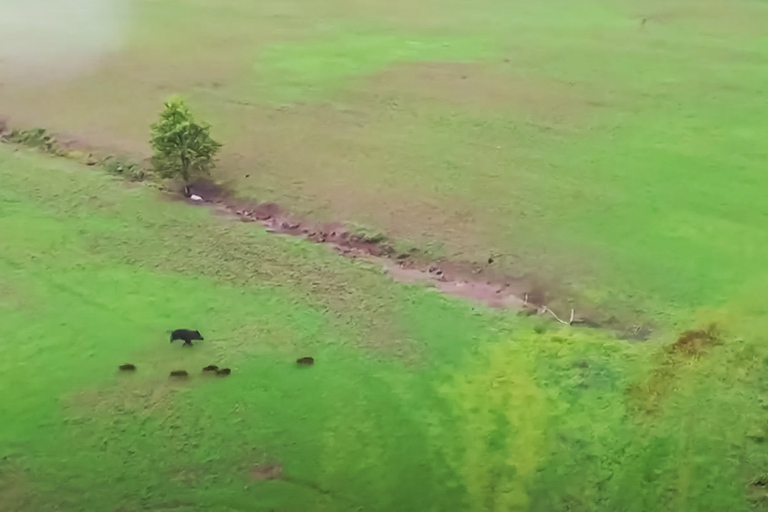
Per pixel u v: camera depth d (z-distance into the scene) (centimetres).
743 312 1672
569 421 1430
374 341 1620
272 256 1900
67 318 1678
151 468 1345
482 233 1964
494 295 1766
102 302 1728
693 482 1320
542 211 2044
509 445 1388
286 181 2194
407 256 1903
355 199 2109
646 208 2048
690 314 1677
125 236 1966
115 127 2486
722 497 1296
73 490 1306
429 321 1678
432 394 1492
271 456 1368
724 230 1950
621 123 2486
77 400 1472
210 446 1384
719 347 1580
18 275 1811
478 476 1336
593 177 2192
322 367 1552
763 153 2295
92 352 1584
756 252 1864
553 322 1675
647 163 2258
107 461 1356
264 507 1284
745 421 1416
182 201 2128
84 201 2119
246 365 1552
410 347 1603
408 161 2289
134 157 2309
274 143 2391
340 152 2341
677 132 2427
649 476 1330
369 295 1761
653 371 1528
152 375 1527
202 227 2012
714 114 2530
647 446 1379
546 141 2389
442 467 1351
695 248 1884
